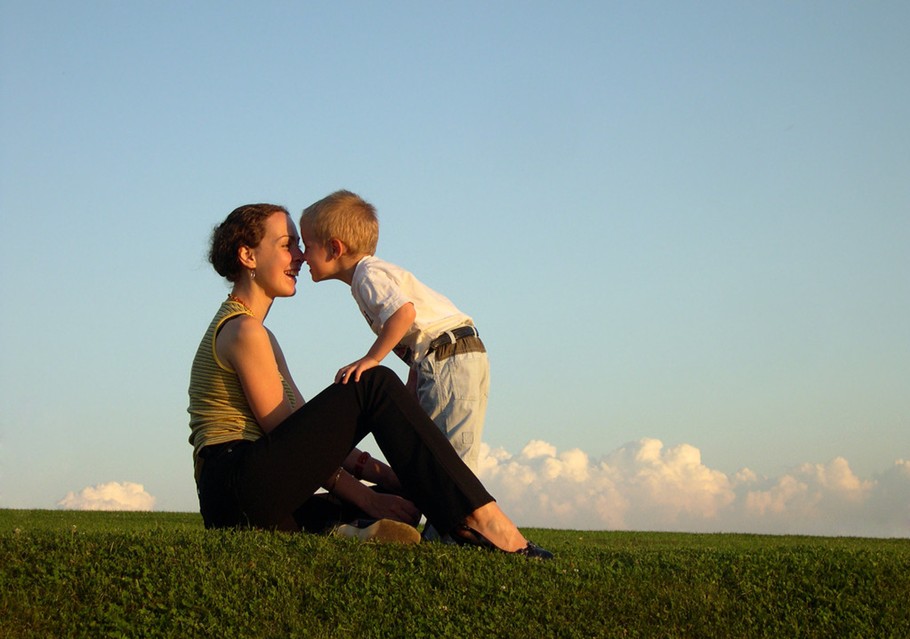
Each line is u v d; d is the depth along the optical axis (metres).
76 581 3.71
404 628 3.69
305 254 5.36
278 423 4.31
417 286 5.12
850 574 4.59
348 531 4.35
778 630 4.09
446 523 4.17
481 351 5.13
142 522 11.64
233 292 4.67
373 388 4.18
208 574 3.81
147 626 3.55
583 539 11.43
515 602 3.90
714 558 4.73
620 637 3.84
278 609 3.71
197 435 4.38
